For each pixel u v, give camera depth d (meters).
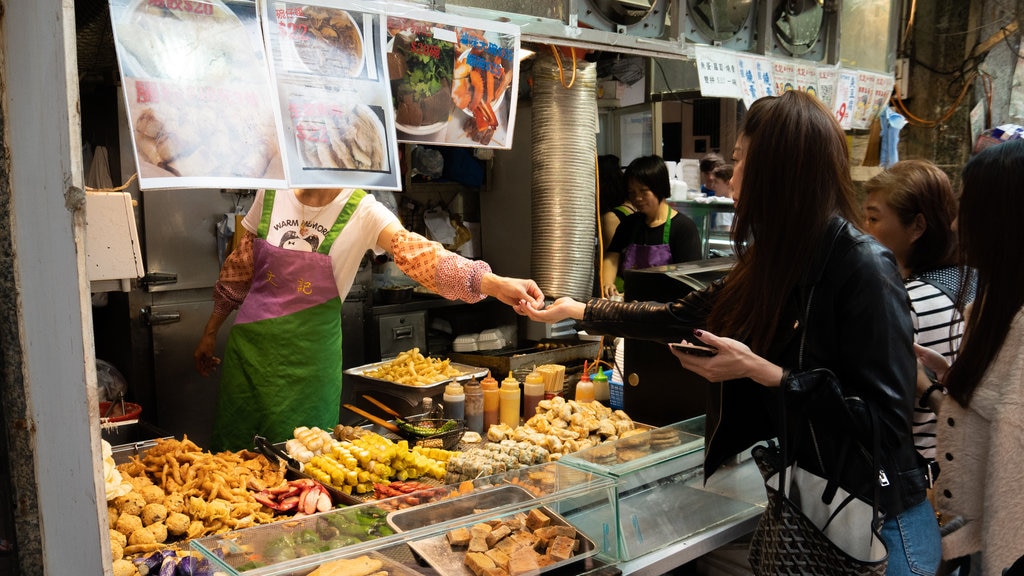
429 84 2.09
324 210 2.67
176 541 1.78
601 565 1.84
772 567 1.64
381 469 2.19
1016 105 4.72
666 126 4.99
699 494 2.17
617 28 2.75
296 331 2.65
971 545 1.76
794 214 1.56
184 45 1.60
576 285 3.01
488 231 4.78
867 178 4.24
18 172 1.26
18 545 1.35
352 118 1.87
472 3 2.28
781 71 3.28
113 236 1.89
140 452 2.28
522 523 1.83
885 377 1.49
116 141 3.58
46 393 1.28
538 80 2.92
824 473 1.59
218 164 1.65
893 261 1.55
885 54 3.93
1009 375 1.64
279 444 2.43
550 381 2.83
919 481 1.59
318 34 1.81
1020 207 1.61
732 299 1.76
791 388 1.50
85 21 2.64
